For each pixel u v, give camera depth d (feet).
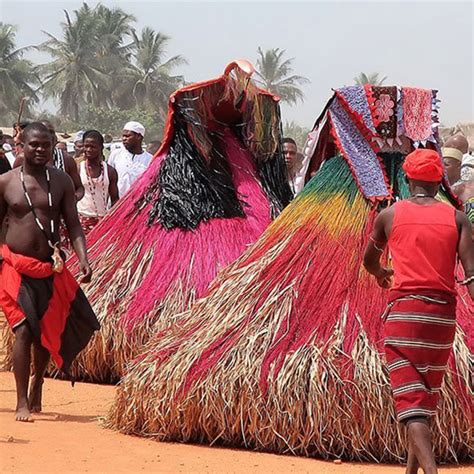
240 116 64.23
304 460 41.45
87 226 73.72
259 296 45.70
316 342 43.21
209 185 61.67
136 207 62.64
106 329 58.34
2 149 71.61
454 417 41.93
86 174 73.82
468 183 54.54
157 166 63.16
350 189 47.21
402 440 41.32
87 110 506.48
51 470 37.78
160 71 526.16
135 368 46.32
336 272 45.32
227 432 43.04
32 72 493.36
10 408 50.24
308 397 41.75
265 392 42.27
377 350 42.70
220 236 60.13
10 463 38.47
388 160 48.47
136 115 490.90
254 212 61.93
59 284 48.62
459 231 36.65
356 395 41.50
